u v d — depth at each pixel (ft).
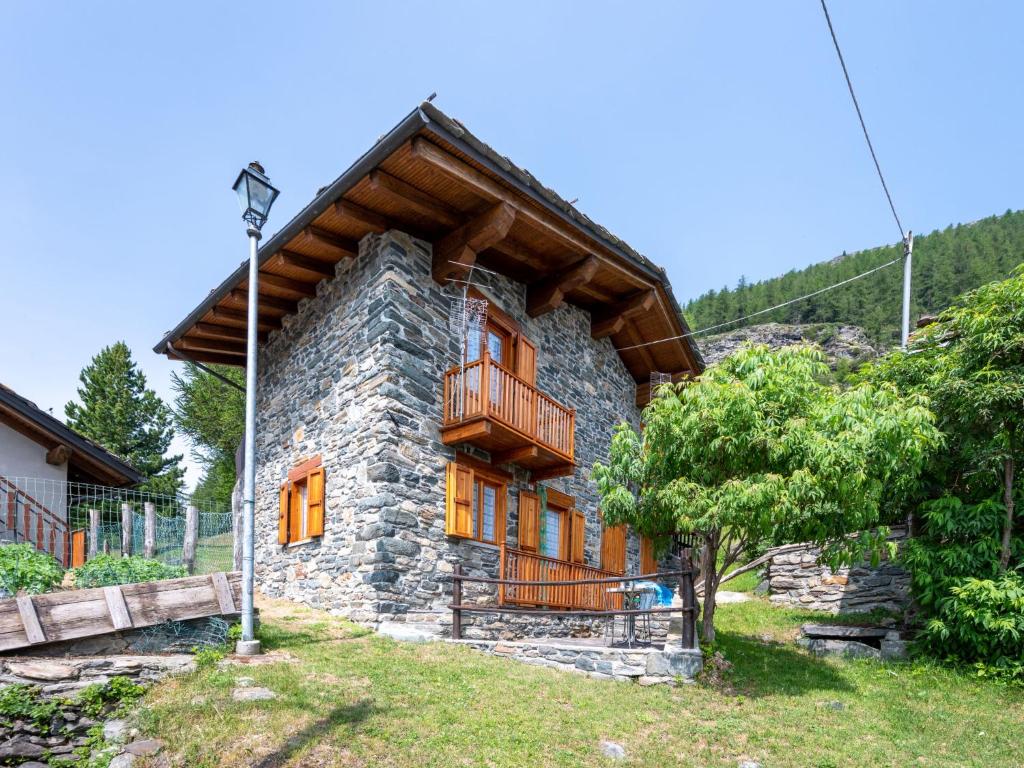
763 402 27.09
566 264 38.68
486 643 28.55
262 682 20.94
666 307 45.50
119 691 19.51
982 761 20.92
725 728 22.02
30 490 38.32
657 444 28.45
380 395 31.68
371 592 29.89
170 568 26.05
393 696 21.35
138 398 100.17
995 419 30.32
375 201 31.60
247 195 25.34
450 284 35.94
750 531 26.84
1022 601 27.09
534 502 38.83
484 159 29.14
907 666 29.84
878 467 27.12
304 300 40.11
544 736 20.04
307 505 36.04
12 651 19.90
